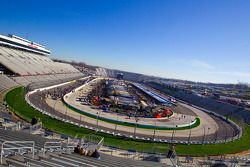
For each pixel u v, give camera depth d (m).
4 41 146.50
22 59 145.62
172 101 152.75
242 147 68.62
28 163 15.94
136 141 60.47
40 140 27.56
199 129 86.12
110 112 89.62
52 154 21.17
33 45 182.75
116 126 71.25
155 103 131.50
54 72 168.38
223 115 132.38
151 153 49.94
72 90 125.81
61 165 17.73
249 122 117.19
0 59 118.56
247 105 150.38
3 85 89.88
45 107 78.62
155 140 63.06
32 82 116.31
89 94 125.12
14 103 70.94
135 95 150.88
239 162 52.09
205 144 66.25
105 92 141.25
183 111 122.62
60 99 97.44
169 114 102.38
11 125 40.94
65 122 64.81
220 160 52.19
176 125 83.75
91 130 62.44
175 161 44.97
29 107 71.25
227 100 169.50
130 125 75.81
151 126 78.19
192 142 66.06
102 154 32.66
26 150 20.53
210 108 155.00
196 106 158.25
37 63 160.50
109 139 57.56
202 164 48.50
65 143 33.09
